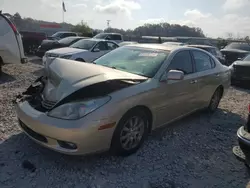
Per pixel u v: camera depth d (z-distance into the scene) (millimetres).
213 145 4051
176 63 4145
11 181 2770
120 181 2906
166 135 4273
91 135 2850
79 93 3000
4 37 7891
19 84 7312
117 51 4668
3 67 10289
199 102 4891
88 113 2842
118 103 3039
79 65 3541
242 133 3055
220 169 3338
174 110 4113
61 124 2805
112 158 3367
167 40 28344
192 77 4430
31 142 3643
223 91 5809
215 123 5098
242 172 3299
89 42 10648
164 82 3738
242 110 6188
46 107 3184
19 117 3355
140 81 3488
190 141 4129
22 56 8430
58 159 3254
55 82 3326
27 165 3059
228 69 5973
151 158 3459
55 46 13250
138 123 3479
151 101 3510
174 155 3604
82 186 2773
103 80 3074
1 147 3451
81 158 3311
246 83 9352
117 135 3148
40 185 2740
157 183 2920
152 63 3967
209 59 5281
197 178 3092
